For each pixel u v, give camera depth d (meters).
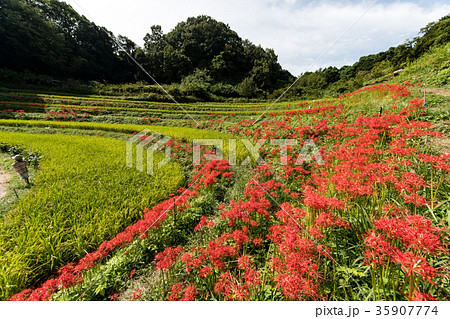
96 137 11.17
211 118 18.89
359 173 2.67
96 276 2.55
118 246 3.23
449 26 15.98
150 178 5.62
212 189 4.73
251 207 2.89
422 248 1.32
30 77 26.42
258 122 10.77
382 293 1.64
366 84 22.58
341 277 1.96
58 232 3.25
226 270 2.39
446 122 4.07
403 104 5.41
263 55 58.34
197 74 43.12
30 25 29.34
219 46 55.34
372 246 1.48
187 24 60.69
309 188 3.36
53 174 5.50
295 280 1.61
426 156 2.33
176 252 2.61
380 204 2.30
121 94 28.92
